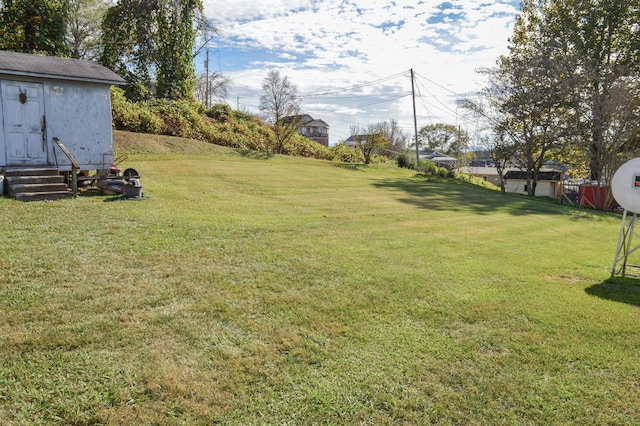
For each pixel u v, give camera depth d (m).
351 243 7.52
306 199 12.96
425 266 6.38
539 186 42.94
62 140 10.37
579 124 26.44
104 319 3.81
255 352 3.46
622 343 4.03
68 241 6.01
